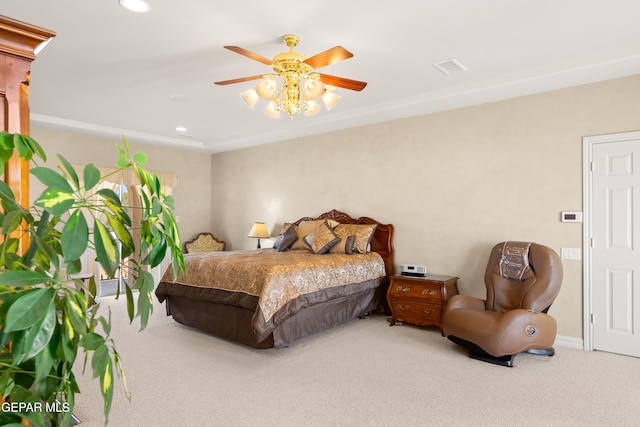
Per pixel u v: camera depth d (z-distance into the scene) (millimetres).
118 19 2734
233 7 2590
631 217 3592
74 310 783
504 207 4312
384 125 5340
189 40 3064
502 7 2604
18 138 844
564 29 2906
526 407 2574
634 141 3574
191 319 4312
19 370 811
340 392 2795
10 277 713
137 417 2424
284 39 3037
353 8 2609
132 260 984
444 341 4004
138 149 6727
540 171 4086
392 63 3543
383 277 5000
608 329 3699
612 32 2949
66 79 3885
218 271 4020
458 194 4656
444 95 4254
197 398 2691
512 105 4270
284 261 4098
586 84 3824
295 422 2377
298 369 3232
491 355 3342
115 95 4387
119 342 3932
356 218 5609
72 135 5930
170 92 4293
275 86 3145
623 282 3629
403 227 5133
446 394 2766
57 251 901
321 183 6066
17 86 1003
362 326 4570
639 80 3557
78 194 858
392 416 2451
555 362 3424
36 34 1025
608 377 3080
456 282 4582
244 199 7254
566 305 3908
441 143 4797
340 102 4730
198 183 7664
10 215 793
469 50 3275
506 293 3855
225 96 4438
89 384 2932
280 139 6551
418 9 2625
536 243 3938
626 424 2363
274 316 3488
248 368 3250
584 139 3824
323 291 4039
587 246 3801
